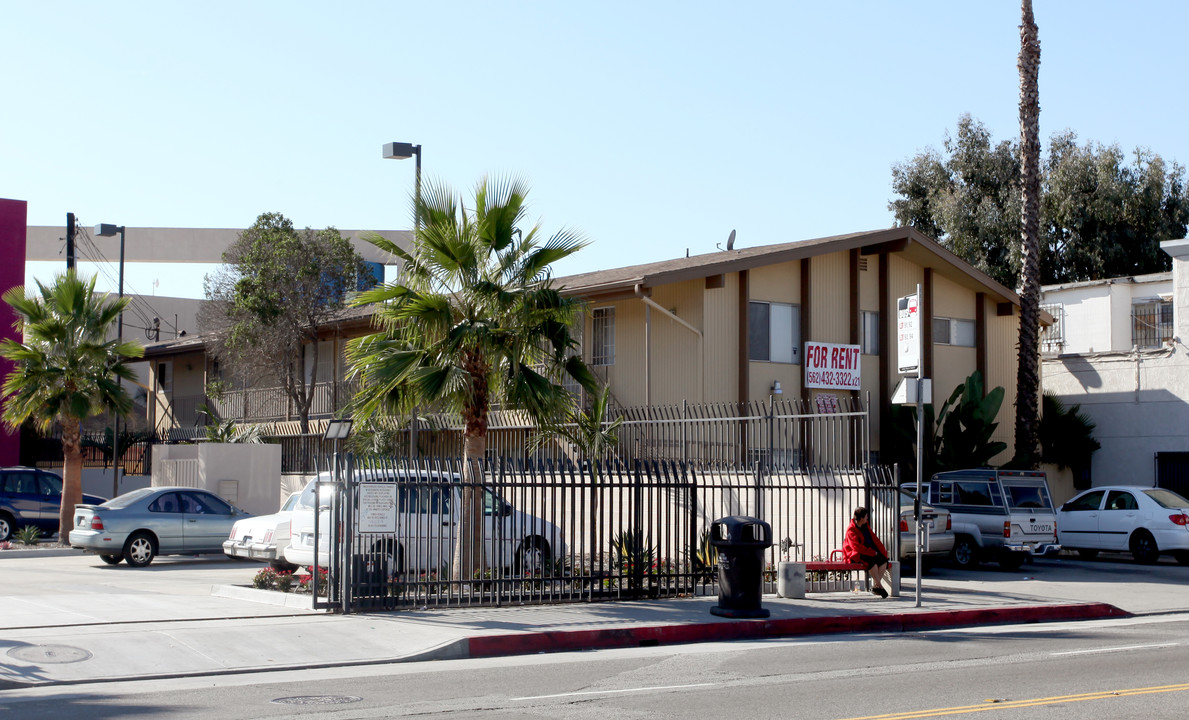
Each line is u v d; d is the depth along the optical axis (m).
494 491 14.64
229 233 49.84
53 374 24.52
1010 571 22.38
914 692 9.27
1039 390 32.16
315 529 13.63
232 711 8.36
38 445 34.41
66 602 14.10
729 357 26.67
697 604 14.81
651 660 11.27
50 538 26.05
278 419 33.78
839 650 12.09
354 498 13.80
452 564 14.57
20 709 8.45
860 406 28.64
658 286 26.58
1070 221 47.66
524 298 15.84
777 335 27.80
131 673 10.13
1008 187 49.50
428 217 15.94
